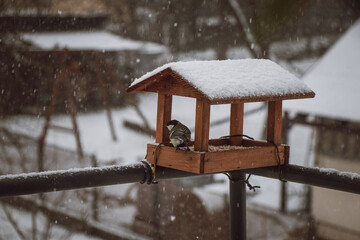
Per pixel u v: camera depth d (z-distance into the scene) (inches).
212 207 485.4
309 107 549.6
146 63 1040.2
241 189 152.3
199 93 123.8
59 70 820.6
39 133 800.3
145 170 132.0
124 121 1002.7
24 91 860.6
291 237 469.7
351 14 903.1
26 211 495.5
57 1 885.8
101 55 893.8
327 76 589.9
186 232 469.4
